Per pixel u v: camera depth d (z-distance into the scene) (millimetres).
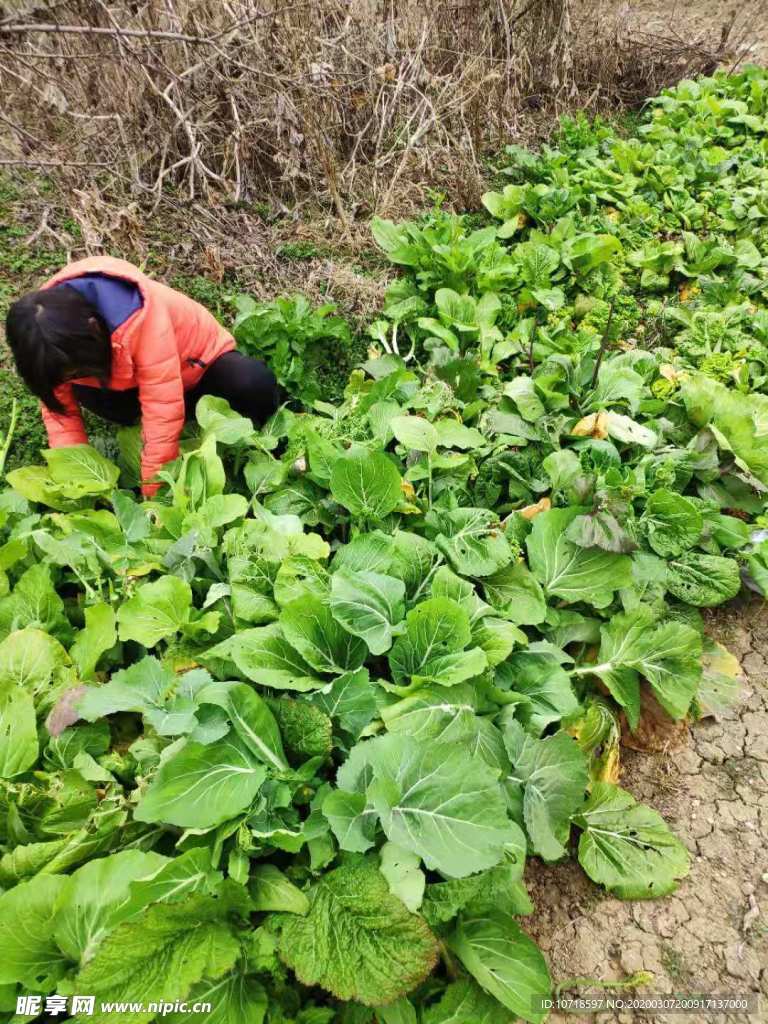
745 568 2768
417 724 1929
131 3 3803
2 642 2117
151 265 3555
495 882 1758
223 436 2670
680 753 2441
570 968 1984
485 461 2916
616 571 2492
